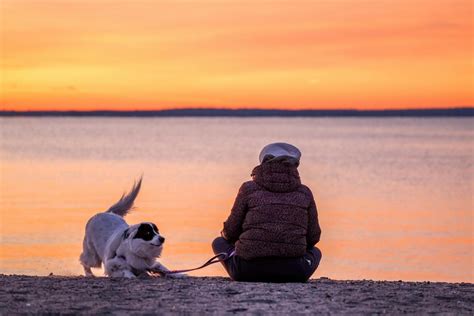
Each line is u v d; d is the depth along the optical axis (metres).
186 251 22.55
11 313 7.65
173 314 7.64
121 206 12.19
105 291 8.82
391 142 154.00
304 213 9.58
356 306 8.11
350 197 44.84
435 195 46.50
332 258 23.56
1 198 39.97
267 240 9.45
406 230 30.41
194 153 101.12
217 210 34.59
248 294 8.62
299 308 7.96
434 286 9.66
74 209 34.72
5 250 22.48
